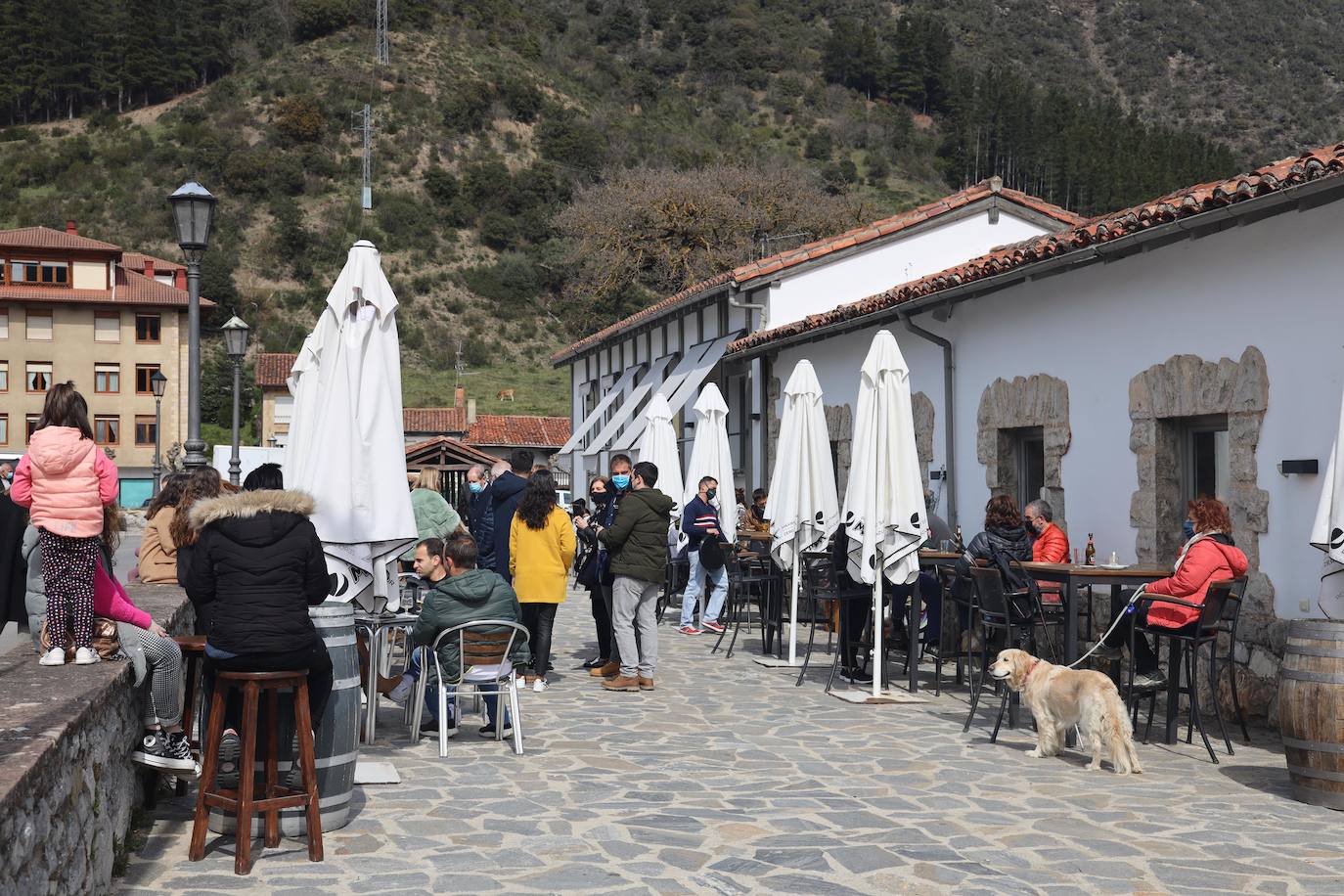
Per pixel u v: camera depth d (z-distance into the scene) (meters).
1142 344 10.76
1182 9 195.62
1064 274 12.04
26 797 3.56
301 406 7.46
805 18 157.88
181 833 5.98
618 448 26.23
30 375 61.62
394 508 6.82
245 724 5.36
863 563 10.24
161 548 8.75
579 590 22.88
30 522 6.43
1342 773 6.55
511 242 108.12
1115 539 11.15
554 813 6.37
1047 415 12.31
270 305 95.50
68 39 116.94
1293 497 8.91
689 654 13.38
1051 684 7.95
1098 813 6.50
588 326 60.84
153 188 104.38
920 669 12.41
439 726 8.02
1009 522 9.88
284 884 5.12
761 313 21.94
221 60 122.94
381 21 124.75
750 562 14.40
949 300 13.58
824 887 5.14
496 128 119.94
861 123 125.44
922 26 143.38
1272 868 5.50
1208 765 7.79
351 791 6.22
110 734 5.14
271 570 5.48
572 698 10.34
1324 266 8.63
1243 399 9.41
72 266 62.03
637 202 52.25
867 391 10.35
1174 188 104.38
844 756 7.96
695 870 5.37
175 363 63.34
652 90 130.62
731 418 22.95
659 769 7.52
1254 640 9.20
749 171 54.81
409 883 5.14
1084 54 191.88
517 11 141.62
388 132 115.44
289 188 106.88
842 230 54.16
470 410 64.19
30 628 6.61
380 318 7.02
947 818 6.35
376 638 8.38
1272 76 184.50
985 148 120.19
